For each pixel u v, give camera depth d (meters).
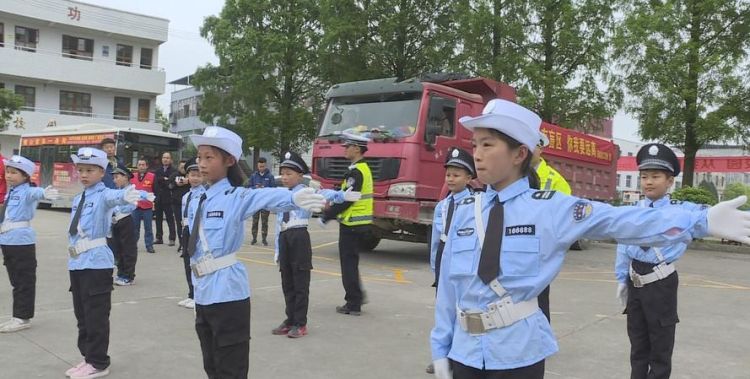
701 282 10.11
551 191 2.24
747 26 16.84
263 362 4.95
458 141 10.66
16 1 33.47
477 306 2.23
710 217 1.95
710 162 22.09
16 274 5.66
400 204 9.97
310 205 3.17
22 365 4.70
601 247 15.77
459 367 2.29
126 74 37.53
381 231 11.41
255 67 23.27
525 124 2.20
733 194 21.58
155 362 4.85
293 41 23.52
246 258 10.84
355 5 20.23
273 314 6.63
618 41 16.92
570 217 2.16
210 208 3.43
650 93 17.61
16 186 5.74
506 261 2.17
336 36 19.53
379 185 10.23
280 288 8.09
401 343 5.60
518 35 17.50
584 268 11.41
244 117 24.34
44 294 7.25
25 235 5.64
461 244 2.31
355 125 10.78
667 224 2.01
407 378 4.63
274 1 24.00
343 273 6.70
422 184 10.03
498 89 11.43
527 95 16.84
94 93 37.38
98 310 4.52
